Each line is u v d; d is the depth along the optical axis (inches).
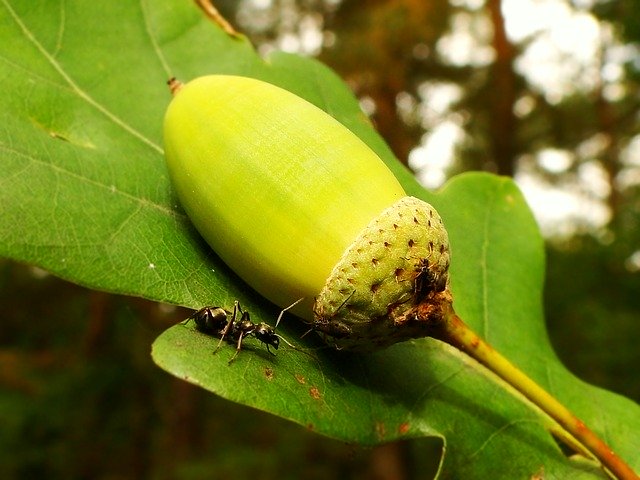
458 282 3.1
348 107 3.1
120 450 10.8
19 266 13.4
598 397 3.0
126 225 2.2
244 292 2.2
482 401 2.6
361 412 2.1
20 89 2.5
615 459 2.2
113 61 2.8
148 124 2.8
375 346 2.0
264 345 2.0
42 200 2.1
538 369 3.0
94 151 2.4
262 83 2.2
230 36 3.1
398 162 3.1
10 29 2.6
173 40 3.0
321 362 2.1
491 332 3.1
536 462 2.5
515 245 3.3
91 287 2.0
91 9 2.8
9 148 2.1
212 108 2.1
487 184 3.4
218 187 2.0
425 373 2.5
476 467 2.4
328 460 11.6
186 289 2.1
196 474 11.0
